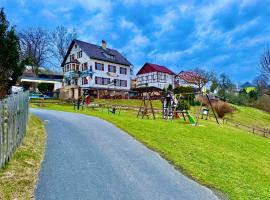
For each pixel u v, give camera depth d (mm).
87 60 48594
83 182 6969
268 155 12977
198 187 7207
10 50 11688
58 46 63969
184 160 9625
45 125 14672
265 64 51719
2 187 6145
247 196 6883
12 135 8266
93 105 34156
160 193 6652
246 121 38844
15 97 8805
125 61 55719
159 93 54094
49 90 56125
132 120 19375
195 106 40375
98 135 12922
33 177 7012
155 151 10656
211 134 16406
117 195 6359
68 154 9312
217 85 73625
